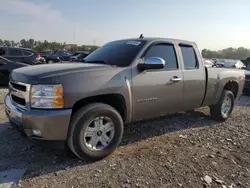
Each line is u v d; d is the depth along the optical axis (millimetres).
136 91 3996
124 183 3105
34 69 3652
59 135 3309
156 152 4047
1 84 10234
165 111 4629
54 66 3791
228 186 3168
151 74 4191
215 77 5539
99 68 3672
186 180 3250
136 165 3574
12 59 12953
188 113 6684
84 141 3521
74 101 3348
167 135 4922
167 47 4672
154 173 3375
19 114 3357
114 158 3781
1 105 6812
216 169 3582
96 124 3635
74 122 3412
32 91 3268
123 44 4645
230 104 6230
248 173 3523
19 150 3947
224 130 5406
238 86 6453
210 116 6180
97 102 3721
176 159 3822
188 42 5145
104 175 3275
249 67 12961
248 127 5727
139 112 4145
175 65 4711
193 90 5012
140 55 4168
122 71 3846
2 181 3045
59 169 3400
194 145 4445
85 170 3391
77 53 25812
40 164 3529
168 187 3074
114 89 3695
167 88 4457
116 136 3822
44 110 3244
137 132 5008
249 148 4434
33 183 3047
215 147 4395
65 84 3287
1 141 4266
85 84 3428
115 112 3760
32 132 3326
